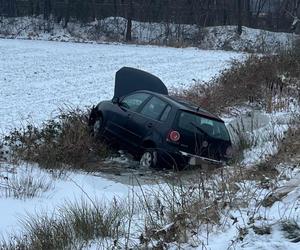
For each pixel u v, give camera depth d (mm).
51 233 6125
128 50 45250
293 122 13383
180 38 63031
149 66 32281
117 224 6199
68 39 56969
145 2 69188
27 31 61031
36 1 67000
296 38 28891
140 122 11211
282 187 6672
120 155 11586
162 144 10508
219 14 71500
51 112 16031
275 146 10977
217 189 7211
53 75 25781
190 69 31297
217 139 10805
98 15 68562
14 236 6148
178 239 5367
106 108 12328
